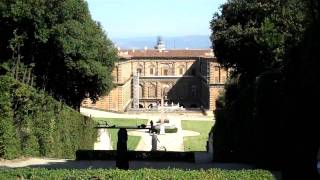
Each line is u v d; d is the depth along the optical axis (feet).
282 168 81.41
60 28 163.84
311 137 75.56
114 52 223.71
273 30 146.30
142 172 71.15
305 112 74.18
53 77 185.06
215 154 152.87
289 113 77.77
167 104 507.30
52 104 135.03
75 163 112.57
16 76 143.64
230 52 181.78
